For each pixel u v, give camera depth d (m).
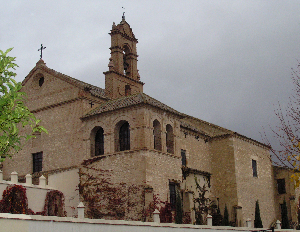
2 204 31.75
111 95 44.84
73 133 40.03
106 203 36.00
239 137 48.75
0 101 21.14
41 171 41.22
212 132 49.66
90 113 39.53
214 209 46.16
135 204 34.62
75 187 38.06
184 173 41.66
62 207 37.78
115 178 36.19
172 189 38.00
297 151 23.88
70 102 41.03
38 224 17.05
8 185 32.72
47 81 43.72
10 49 21.91
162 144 37.66
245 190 47.53
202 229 24.47
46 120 42.62
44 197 36.00
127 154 36.16
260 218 47.16
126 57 49.06
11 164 44.22
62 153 40.34
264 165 53.25
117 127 37.75
